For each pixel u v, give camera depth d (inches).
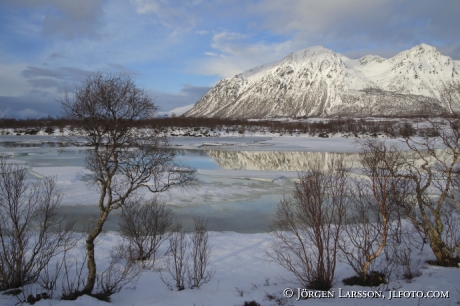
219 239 530.6
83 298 280.2
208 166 1401.3
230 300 291.1
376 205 472.1
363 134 3147.1
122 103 330.0
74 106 323.3
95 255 440.1
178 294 314.0
